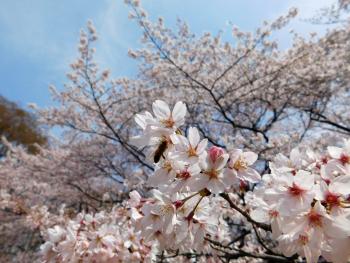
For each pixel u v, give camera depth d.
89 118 8.62
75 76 7.67
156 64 8.09
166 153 1.35
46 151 9.80
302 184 1.16
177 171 1.33
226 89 7.77
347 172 1.25
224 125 8.98
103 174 9.53
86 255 2.36
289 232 1.14
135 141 1.39
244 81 7.84
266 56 7.78
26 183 10.16
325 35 8.51
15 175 10.27
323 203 1.16
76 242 2.39
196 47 8.16
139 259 2.29
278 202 1.18
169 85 8.16
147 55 8.03
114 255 2.30
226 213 3.49
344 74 7.52
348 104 8.60
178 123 1.38
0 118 17.62
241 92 7.87
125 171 9.55
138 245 2.34
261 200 1.40
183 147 1.31
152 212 1.45
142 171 8.22
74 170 9.47
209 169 1.29
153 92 8.33
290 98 7.95
